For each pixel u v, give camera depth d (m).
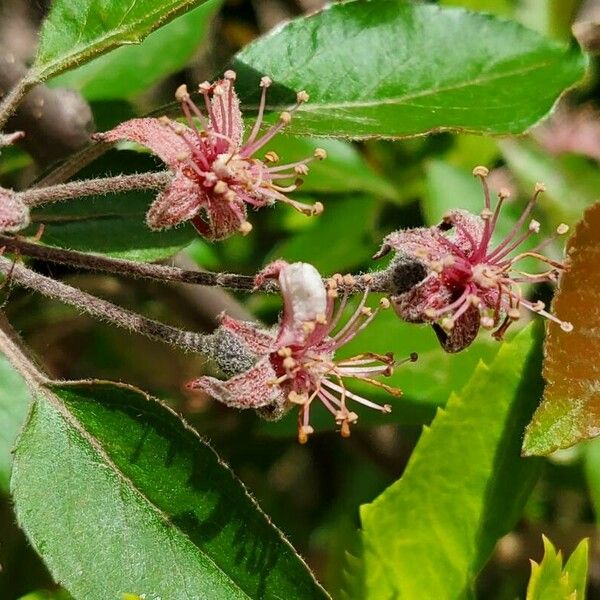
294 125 0.45
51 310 0.51
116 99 0.49
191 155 0.43
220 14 0.55
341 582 0.45
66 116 0.47
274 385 0.42
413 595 0.44
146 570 0.42
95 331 0.52
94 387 0.42
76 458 0.42
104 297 0.51
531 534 0.49
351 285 0.43
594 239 0.42
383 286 0.43
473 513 0.44
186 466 0.42
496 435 0.44
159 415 0.42
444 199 0.49
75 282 0.50
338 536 0.45
